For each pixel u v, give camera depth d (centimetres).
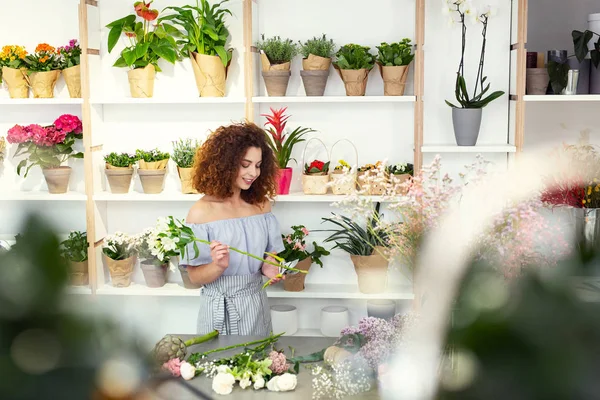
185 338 261
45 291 20
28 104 466
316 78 425
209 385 213
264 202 339
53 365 20
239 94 453
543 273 22
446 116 438
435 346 25
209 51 434
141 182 445
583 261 26
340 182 229
